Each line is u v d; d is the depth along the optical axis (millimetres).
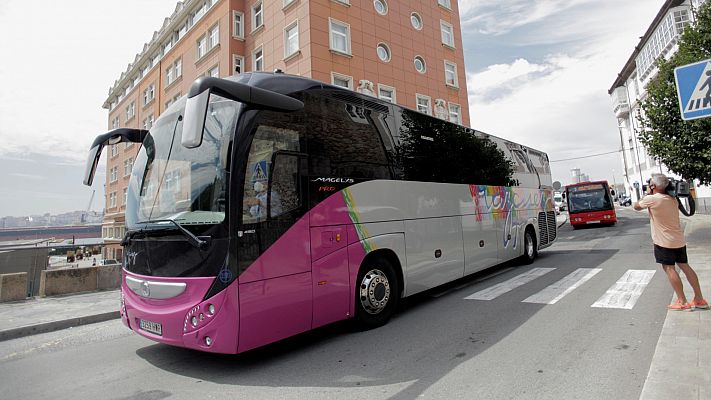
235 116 4227
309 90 5113
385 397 3396
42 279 9414
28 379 4500
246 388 3785
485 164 9180
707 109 4062
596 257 11023
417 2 23906
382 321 5691
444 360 4180
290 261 4410
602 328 4852
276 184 4422
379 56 20969
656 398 2951
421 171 6953
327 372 4066
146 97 36719
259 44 21484
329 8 18953
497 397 3258
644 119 12023
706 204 26344
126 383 4137
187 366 4527
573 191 23891
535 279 8406
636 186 48562
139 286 4426
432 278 6832
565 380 3498
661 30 33000
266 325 4105
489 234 8852
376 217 5750
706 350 3744
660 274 7879
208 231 3941
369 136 5926
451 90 25312
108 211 45469
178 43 29672
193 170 4281
